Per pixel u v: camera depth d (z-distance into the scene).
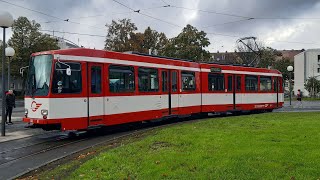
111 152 10.96
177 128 16.48
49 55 15.33
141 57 19.62
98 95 16.67
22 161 11.48
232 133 13.88
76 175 8.66
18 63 67.00
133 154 10.57
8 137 16.30
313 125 16.33
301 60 97.56
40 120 14.98
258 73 30.30
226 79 27.12
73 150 13.18
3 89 16.80
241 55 69.12
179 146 11.59
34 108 15.33
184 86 23.23
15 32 67.69
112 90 17.47
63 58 15.34
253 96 29.61
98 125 16.62
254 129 15.16
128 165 9.16
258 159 9.20
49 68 15.18
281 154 9.67
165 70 21.50
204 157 9.59
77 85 15.76
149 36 69.19
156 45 69.12
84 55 16.11
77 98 15.70
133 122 20.11
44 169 10.19
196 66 24.53
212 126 16.94
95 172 8.73
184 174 8.06
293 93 99.69
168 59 21.89
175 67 22.39
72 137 16.56
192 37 52.75
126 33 64.69
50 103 14.88
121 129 19.48
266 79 31.25
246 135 13.26
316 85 73.31
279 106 32.88
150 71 20.23
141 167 8.86
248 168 8.34
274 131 14.27
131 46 64.00
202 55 52.91
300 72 98.06
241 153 9.88
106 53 17.27
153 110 20.33
